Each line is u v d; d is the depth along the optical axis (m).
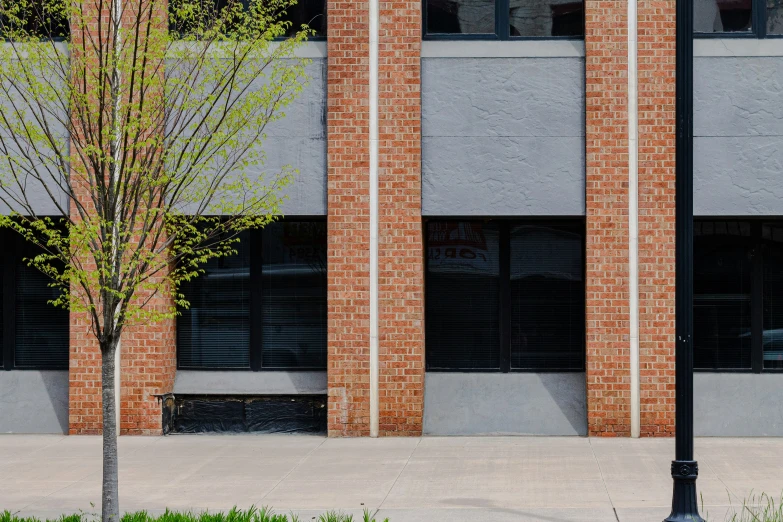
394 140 15.05
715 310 15.42
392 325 15.02
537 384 15.48
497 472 12.38
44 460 13.45
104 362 9.30
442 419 15.28
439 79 15.15
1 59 10.91
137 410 15.22
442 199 15.06
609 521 9.66
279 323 15.84
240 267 15.90
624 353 14.77
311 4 15.42
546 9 15.25
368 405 15.04
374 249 15.06
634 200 14.80
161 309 15.12
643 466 12.66
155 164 10.45
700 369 15.40
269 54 14.61
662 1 14.80
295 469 12.70
